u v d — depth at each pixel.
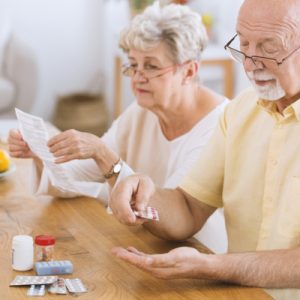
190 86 2.13
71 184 1.85
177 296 1.37
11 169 2.19
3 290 1.37
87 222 1.80
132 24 2.06
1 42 4.94
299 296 1.53
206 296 1.37
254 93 1.71
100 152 1.82
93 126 5.21
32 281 1.39
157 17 2.04
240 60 1.53
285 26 1.42
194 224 1.75
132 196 1.62
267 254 1.43
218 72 4.54
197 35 2.07
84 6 5.71
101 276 1.45
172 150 2.18
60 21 5.68
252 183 1.64
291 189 1.53
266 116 1.64
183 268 1.39
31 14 5.59
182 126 2.16
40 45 5.68
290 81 1.47
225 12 4.74
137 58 2.07
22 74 4.86
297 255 1.42
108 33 5.63
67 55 5.77
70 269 1.46
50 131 2.68
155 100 2.10
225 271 1.41
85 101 5.42
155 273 1.39
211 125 2.12
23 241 1.46
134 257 1.38
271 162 1.59
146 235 1.73
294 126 1.56
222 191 1.78
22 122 1.81
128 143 2.29
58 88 5.80
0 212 1.87
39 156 1.85
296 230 1.51
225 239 2.02
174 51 2.04
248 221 1.66
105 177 1.85
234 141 1.69
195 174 1.77
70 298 1.34
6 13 5.20
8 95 4.80
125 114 2.31
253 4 1.45
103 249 1.61
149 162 2.23
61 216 1.84
